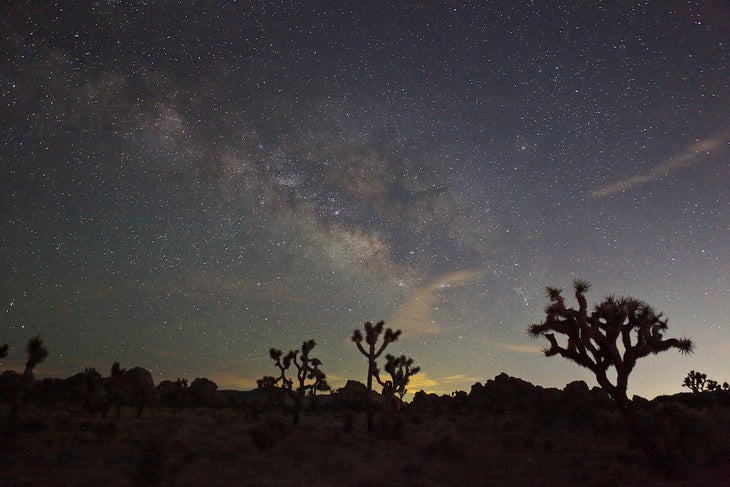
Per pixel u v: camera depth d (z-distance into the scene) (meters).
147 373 64.19
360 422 33.66
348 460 15.34
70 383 42.94
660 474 12.48
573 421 26.92
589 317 15.05
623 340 14.81
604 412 27.28
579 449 17.72
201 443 19.34
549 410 31.02
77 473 12.28
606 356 14.88
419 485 11.73
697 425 18.34
